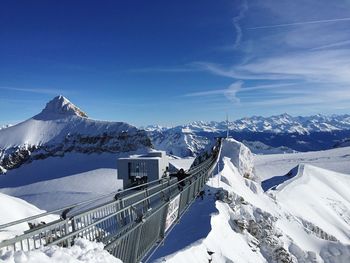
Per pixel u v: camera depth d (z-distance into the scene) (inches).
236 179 2233.0
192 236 828.0
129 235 426.6
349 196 4377.5
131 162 1374.3
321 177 4623.5
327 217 3221.0
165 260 616.1
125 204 562.9
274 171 6815.9
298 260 1441.9
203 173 1392.7
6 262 232.2
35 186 6909.5
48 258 262.8
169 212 668.1
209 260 735.1
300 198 3385.8
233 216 1221.1
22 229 922.1
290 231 1995.6
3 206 1439.5
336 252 1867.6
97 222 370.3
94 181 6501.0
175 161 7145.7
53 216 1186.6
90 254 307.1
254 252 1103.0
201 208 1128.2
